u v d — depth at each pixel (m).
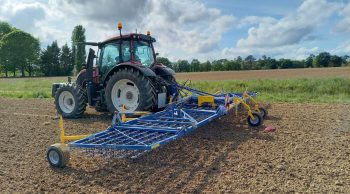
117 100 8.71
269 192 4.09
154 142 4.95
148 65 9.47
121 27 8.89
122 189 4.29
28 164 5.30
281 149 5.87
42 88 24.48
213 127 7.75
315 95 14.83
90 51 9.29
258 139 6.60
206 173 4.77
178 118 6.40
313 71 36.28
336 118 8.81
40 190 4.30
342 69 38.75
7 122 8.90
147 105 8.26
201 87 19.50
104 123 8.63
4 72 80.69
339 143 6.25
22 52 77.06
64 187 4.39
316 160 5.25
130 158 5.39
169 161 5.34
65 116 9.52
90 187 4.38
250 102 10.95
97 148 4.95
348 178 4.50
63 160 5.05
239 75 33.94
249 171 4.80
